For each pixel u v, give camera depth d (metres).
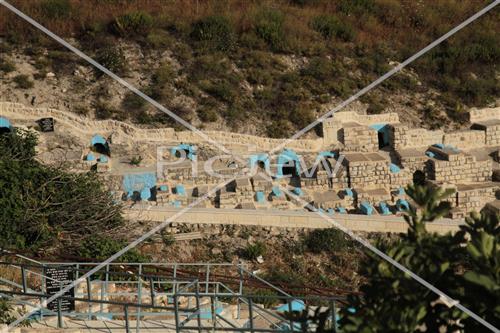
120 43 72.44
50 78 68.75
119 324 27.67
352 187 59.94
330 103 68.50
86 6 76.44
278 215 52.22
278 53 73.31
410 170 61.66
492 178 62.62
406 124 67.19
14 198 40.44
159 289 36.41
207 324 28.08
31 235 40.44
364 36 75.81
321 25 76.06
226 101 67.56
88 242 41.56
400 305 15.87
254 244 50.66
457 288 16.33
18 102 65.81
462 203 59.00
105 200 45.94
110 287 34.28
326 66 71.56
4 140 54.25
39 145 60.41
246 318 30.77
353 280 48.34
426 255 16.28
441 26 77.44
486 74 73.81
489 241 15.49
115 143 61.09
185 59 71.00
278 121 66.31
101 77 69.00
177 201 55.53
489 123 67.69
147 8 77.06
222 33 73.06
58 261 37.03
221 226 51.88
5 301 27.98
